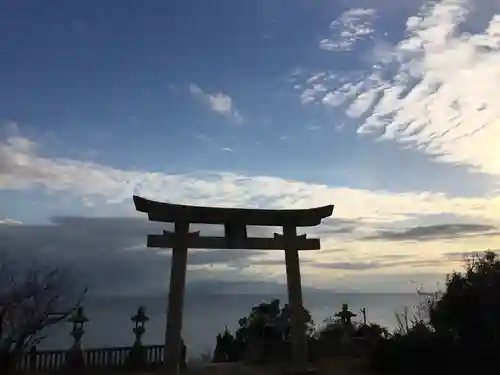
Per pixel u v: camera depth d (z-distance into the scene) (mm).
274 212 16703
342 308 23438
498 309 14961
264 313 22469
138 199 15273
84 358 16859
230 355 20953
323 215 17141
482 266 16219
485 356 14359
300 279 16703
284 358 19516
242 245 16203
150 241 15289
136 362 17531
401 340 16859
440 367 15062
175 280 15156
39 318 16297
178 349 14672
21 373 15359
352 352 19875
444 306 16469
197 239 15703
